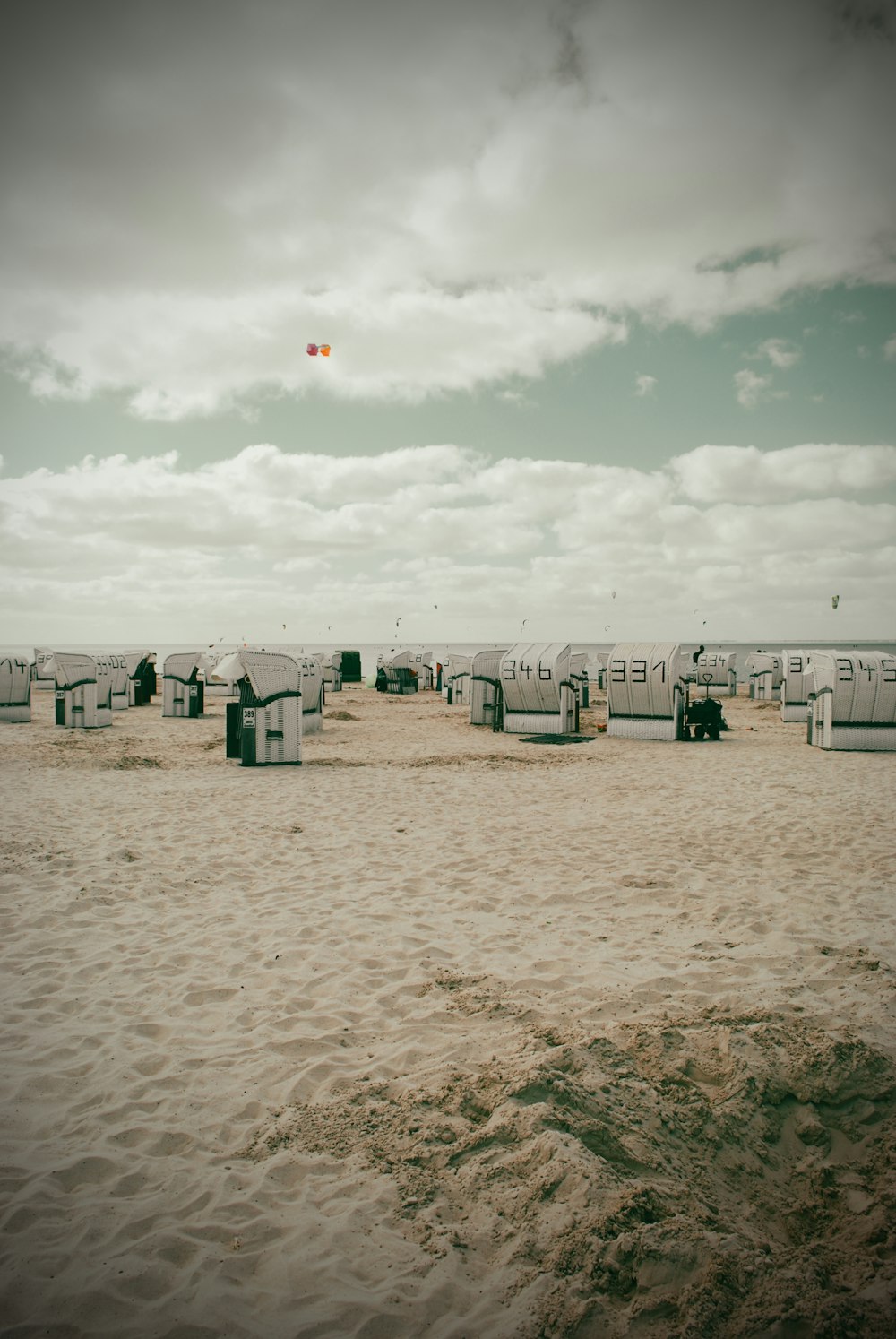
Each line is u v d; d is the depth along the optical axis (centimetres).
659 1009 479
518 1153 338
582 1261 283
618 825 1005
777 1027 429
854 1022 454
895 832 945
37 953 588
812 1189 336
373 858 849
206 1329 260
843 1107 376
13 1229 304
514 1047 434
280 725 1510
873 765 1509
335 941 612
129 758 1539
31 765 1481
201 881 763
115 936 623
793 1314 259
